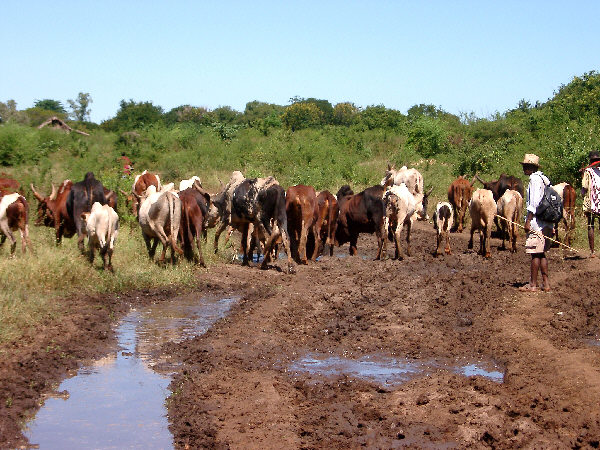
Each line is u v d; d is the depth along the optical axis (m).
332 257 15.96
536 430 6.05
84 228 13.00
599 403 6.46
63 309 10.30
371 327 9.85
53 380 7.64
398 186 15.66
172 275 12.80
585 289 11.55
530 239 11.28
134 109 59.88
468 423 6.34
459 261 15.10
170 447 6.03
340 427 6.28
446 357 8.55
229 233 16.52
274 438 6.11
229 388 7.35
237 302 11.62
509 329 9.39
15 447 5.97
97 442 6.12
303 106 63.72
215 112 72.94
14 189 15.18
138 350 8.82
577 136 22.73
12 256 12.49
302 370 8.08
